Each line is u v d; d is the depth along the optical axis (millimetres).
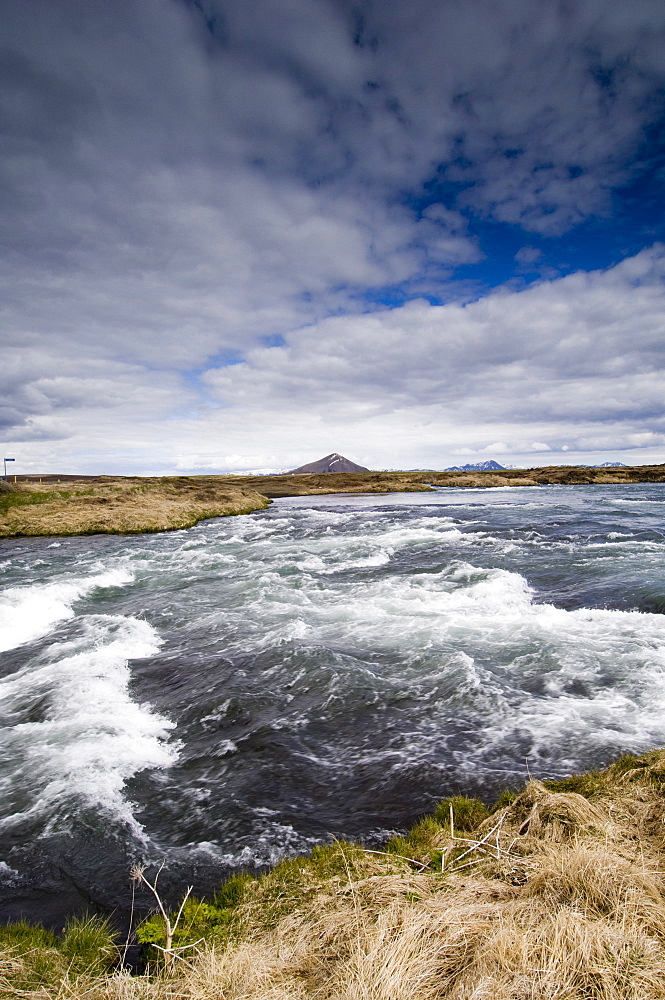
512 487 94625
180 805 6742
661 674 9836
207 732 8742
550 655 11109
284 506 64125
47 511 43938
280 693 10039
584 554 22375
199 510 50156
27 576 22312
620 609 14609
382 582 18719
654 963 3260
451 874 4699
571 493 68562
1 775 7332
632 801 5633
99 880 5414
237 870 5504
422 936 3660
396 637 12750
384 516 43906
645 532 28109
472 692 9562
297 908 4508
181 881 5363
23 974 3799
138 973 4074
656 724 8078
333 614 14883
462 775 7090
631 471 107375
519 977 3211
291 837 6035
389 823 6199
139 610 16516
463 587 17469
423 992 3201
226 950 3986
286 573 20969
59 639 13766
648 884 4062
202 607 16453
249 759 7840
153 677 11125
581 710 8703
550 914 3795
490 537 28500
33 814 6477
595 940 3447
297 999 3314
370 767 7480
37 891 5293
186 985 3566
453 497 69250
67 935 4488
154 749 8195
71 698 9922
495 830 5426
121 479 78625
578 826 5125
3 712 9453
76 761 7691
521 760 7355
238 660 11719
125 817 6465
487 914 3848
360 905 4312
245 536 33875
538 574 19172
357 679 10367
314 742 8305
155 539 34562
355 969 3451
